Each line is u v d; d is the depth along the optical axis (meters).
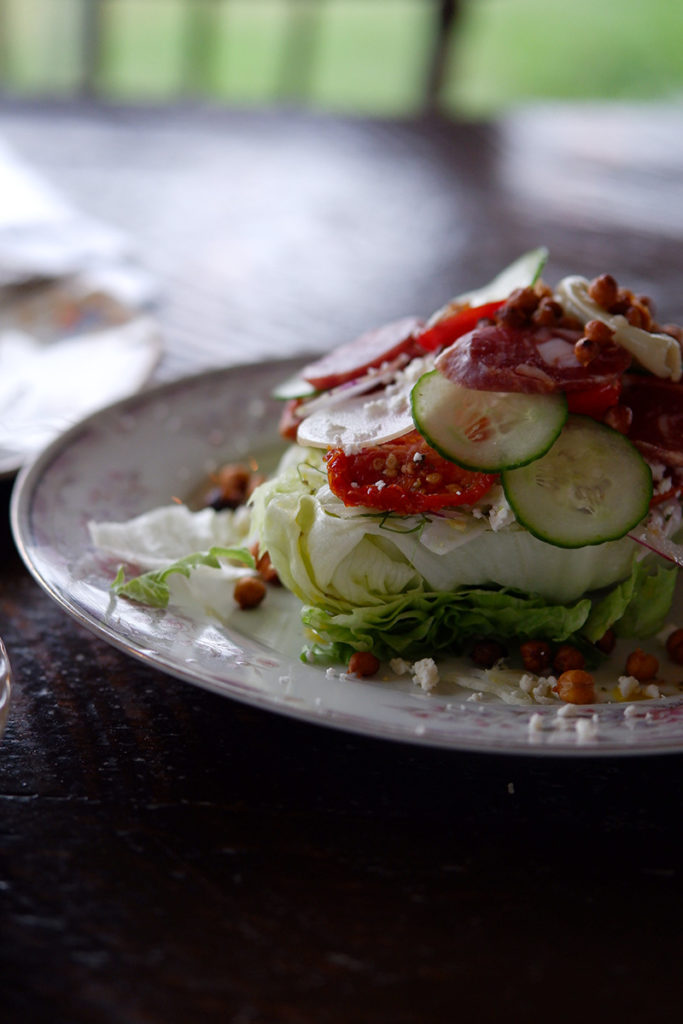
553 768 0.50
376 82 1.88
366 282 0.81
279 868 0.46
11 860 0.46
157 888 0.46
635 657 0.52
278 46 1.88
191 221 0.89
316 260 0.84
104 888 0.46
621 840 0.48
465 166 1.02
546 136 1.10
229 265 0.83
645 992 0.44
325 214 0.91
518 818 0.48
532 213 0.93
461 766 0.50
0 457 0.62
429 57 1.59
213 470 0.63
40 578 0.53
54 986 0.43
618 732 0.48
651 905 0.46
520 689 0.51
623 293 0.56
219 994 0.43
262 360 0.67
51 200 0.84
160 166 0.98
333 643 0.53
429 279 0.82
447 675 0.52
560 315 0.55
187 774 0.49
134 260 0.81
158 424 0.63
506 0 2.20
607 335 0.53
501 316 0.54
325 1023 0.43
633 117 1.16
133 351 0.70
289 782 0.49
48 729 0.50
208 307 0.78
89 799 0.48
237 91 1.75
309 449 0.56
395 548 0.53
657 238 0.89
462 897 0.46
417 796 0.49
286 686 0.50
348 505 0.53
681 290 0.81
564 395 0.53
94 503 0.58
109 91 1.58
